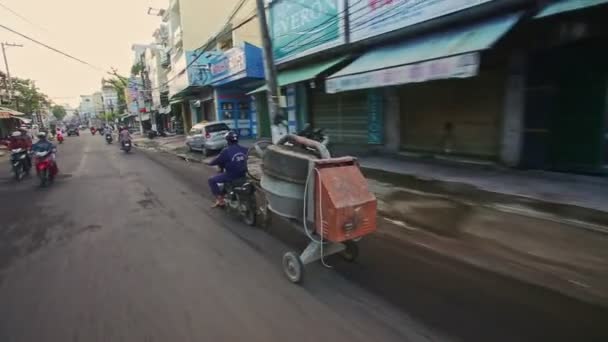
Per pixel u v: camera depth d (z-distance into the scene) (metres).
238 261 4.08
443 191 6.56
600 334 2.57
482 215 5.22
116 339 2.65
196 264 4.01
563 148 6.93
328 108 13.41
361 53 10.04
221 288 3.42
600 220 4.59
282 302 3.13
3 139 28.94
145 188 8.71
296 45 12.02
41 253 4.50
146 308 3.08
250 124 21.58
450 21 7.38
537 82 7.07
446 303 3.05
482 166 8.15
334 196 3.16
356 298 3.18
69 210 6.77
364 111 11.73
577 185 6.12
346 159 3.47
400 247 4.41
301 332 2.67
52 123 63.56
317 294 3.27
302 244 4.62
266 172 3.97
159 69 37.50
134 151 20.03
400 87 10.32
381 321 2.80
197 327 2.77
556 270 3.56
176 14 28.80
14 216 6.49
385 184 7.49
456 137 8.98
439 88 9.18
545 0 5.70
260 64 16.66
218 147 14.77
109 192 8.38
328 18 10.33
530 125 7.30
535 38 6.74
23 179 11.15
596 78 6.32
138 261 4.14
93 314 3.01
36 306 3.17
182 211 6.41
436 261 3.95
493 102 7.95
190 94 27.08
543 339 2.52
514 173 7.32
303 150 3.68
